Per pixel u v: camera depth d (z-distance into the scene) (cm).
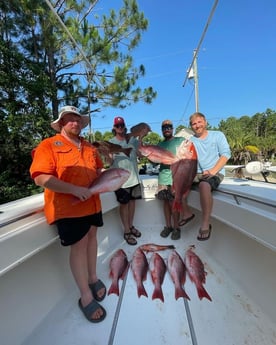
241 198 190
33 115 721
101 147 256
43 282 167
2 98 696
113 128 294
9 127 686
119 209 294
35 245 146
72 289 189
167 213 291
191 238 281
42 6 735
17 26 818
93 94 909
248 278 179
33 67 741
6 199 680
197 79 891
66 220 153
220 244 226
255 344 134
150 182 337
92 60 816
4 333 131
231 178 306
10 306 139
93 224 170
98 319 155
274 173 268
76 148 162
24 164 781
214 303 169
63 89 913
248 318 153
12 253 128
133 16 821
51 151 149
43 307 161
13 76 688
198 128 261
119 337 144
